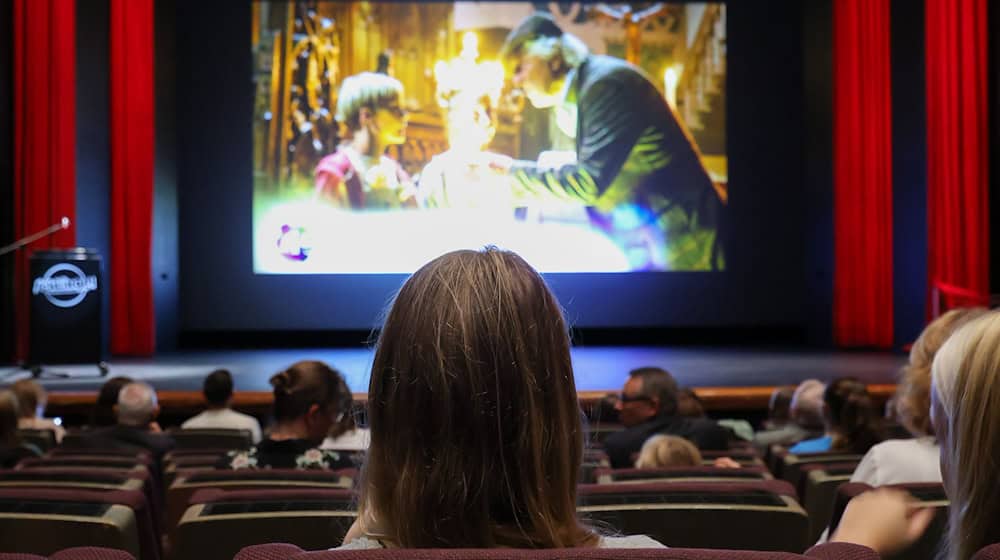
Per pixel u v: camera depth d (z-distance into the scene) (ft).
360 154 38.50
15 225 34.01
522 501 2.77
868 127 37.65
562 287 39.04
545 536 2.74
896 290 37.55
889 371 30.66
